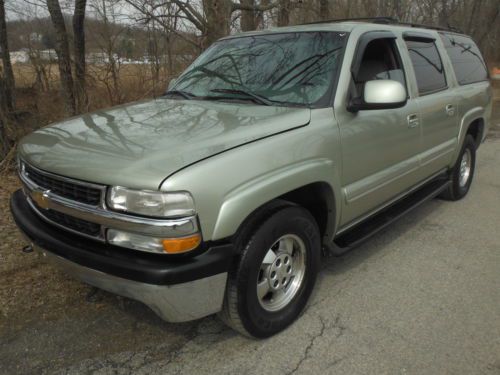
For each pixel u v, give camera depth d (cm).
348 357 277
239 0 1009
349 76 332
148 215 226
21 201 309
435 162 466
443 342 290
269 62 364
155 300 233
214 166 239
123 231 234
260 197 254
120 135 273
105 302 329
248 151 256
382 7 1501
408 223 493
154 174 226
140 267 229
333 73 330
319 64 341
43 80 777
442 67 486
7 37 732
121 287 238
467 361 273
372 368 268
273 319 289
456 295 346
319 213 328
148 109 333
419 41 453
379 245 436
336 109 318
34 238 272
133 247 234
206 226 235
